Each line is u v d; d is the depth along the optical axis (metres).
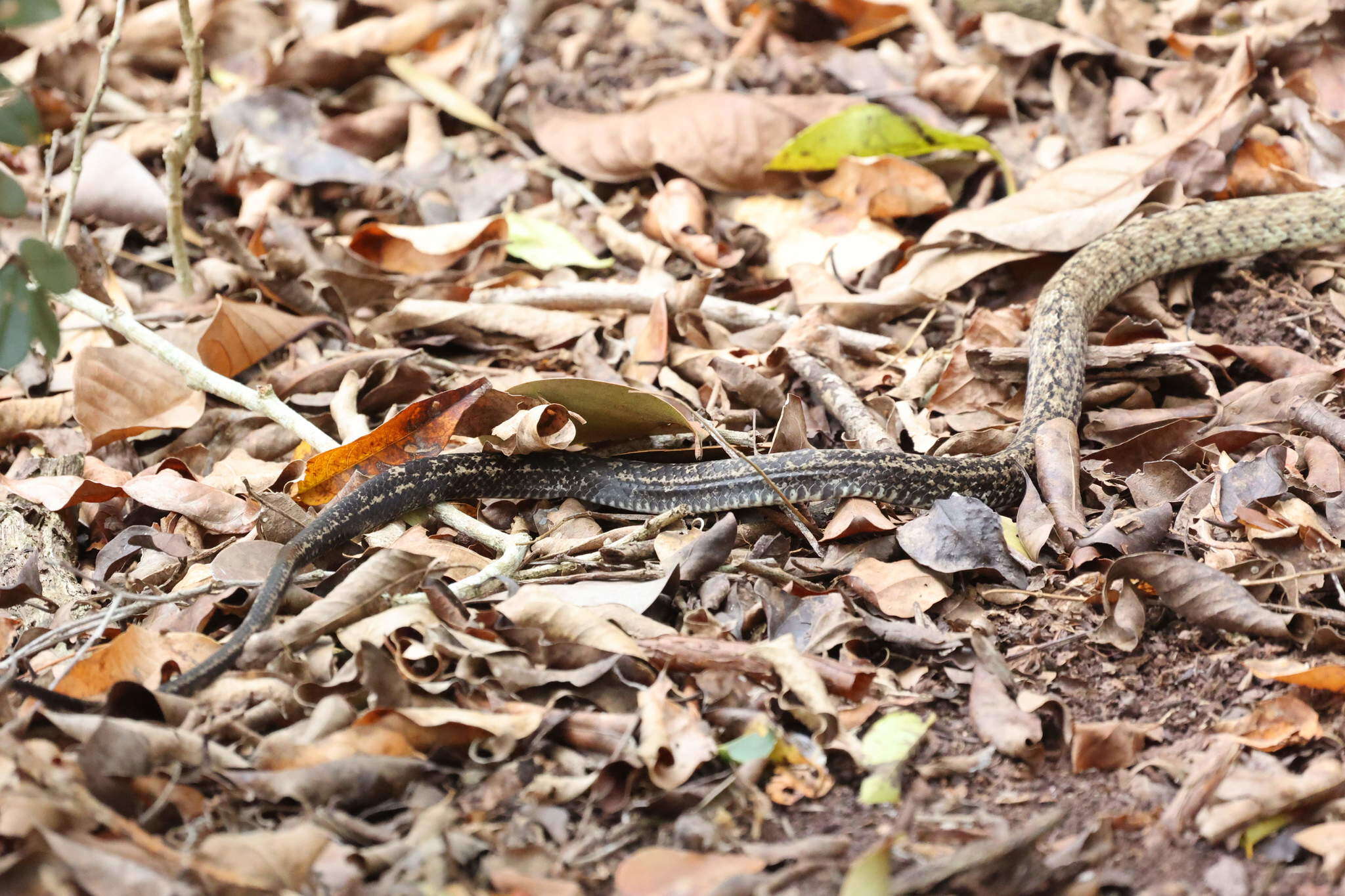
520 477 5.63
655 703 4.18
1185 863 3.75
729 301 7.12
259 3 10.21
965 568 4.99
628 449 5.91
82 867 3.41
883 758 4.15
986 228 7.19
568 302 7.23
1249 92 7.86
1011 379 6.47
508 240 7.72
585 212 8.33
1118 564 4.70
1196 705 4.43
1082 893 3.59
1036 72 8.73
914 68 9.12
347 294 7.33
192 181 8.59
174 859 3.48
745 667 4.39
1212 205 7.18
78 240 7.87
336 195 8.68
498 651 4.35
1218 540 5.12
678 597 4.99
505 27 9.69
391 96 9.54
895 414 6.23
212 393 6.50
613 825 3.91
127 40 9.91
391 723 4.10
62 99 9.18
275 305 7.41
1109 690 4.54
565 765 4.11
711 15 9.95
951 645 4.61
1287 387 6.00
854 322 7.16
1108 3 8.70
